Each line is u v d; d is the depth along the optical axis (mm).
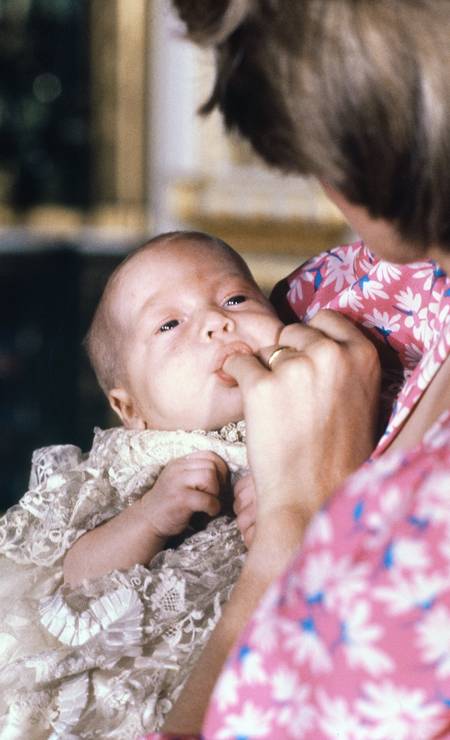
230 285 1518
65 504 1410
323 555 805
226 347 1446
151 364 1493
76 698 1263
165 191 6309
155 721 1230
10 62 6305
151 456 1438
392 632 755
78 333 6129
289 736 798
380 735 777
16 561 1396
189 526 1442
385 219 882
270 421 1107
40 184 6410
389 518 786
